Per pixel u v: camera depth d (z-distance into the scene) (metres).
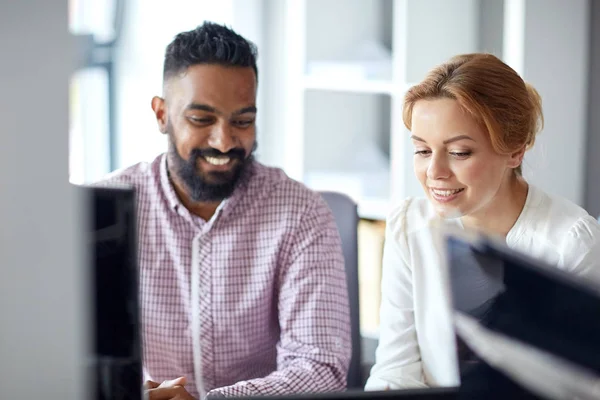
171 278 1.72
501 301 0.69
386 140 3.32
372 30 3.26
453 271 0.73
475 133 1.36
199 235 1.71
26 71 0.58
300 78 3.20
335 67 3.12
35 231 0.59
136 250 0.82
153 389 1.43
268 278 1.72
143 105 3.31
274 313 1.77
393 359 1.59
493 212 1.50
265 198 1.74
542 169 2.52
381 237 2.96
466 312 0.72
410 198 1.68
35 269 0.59
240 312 1.71
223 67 1.60
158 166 1.75
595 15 2.52
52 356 0.60
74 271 0.60
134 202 0.81
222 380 1.72
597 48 2.53
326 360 1.62
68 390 0.61
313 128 3.24
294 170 3.25
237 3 3.48
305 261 1.71
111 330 0.82
